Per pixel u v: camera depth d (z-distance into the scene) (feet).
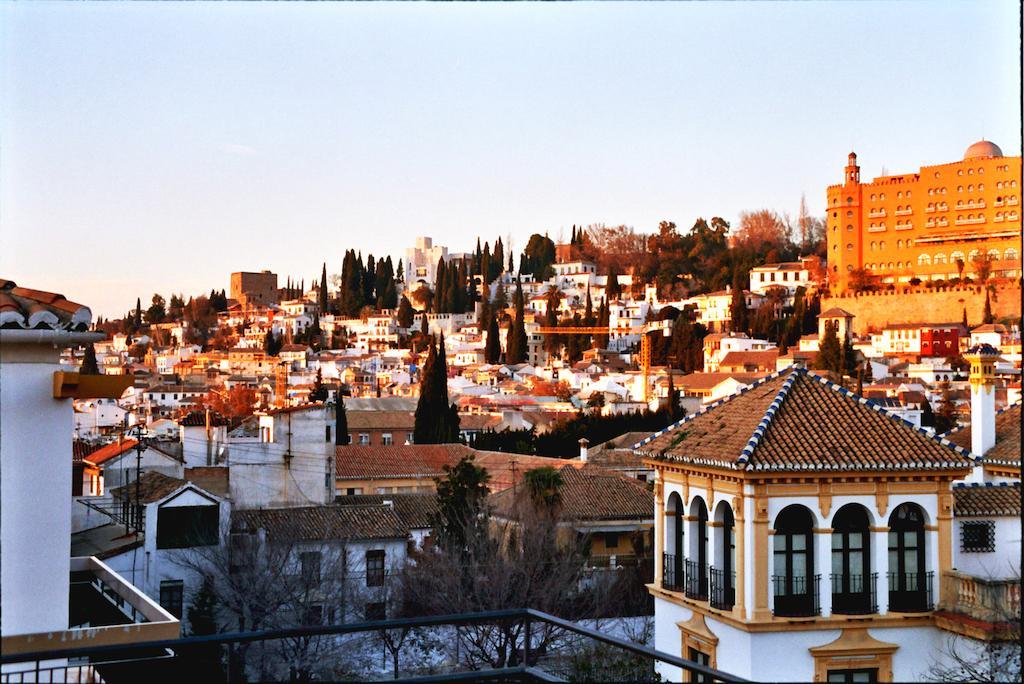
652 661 97.50
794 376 86.94
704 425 87.40
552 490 167.43
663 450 86.63
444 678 41.78
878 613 76.28
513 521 153.69
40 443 50.52
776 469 74.90
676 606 85.66
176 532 140.05
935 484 77.87
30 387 50.34
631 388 521.65
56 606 50.80
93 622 76.43
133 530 145.07
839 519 77.51
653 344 631.56
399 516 164.86
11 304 49.52
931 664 75.92
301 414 187.21
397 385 563.48
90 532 150.92
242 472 183.11
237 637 36.01
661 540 88.84
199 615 134.82
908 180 612.29
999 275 562.66
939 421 304.91
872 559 77.00
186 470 184.75
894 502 77.46
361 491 230.68
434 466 240.73
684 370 596.70
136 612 68.39
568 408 456.86
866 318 585.22
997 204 570.87
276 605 131.44
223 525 141.79
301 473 185.57
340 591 138.51
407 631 133.80
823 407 83.46
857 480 76.84
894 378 452.76
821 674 75.10
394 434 359.46
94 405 357.41
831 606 76.18
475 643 128.57
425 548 155.22
